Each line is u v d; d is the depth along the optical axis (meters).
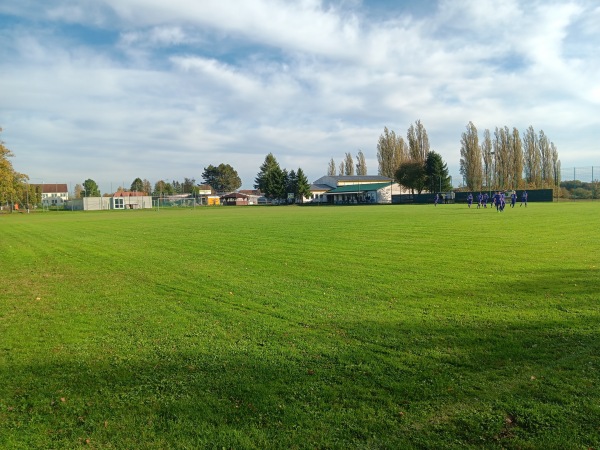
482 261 13.07
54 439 4.10
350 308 8.22
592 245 16.16
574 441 3.76
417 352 5.89
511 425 4.06
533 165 90.44
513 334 6.46
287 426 4.16
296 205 112.94
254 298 9.23
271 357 5.88
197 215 55.25
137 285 11.02
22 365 5.88
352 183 131.88
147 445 3.94
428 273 11.44
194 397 4.80
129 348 6.43
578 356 5.56
